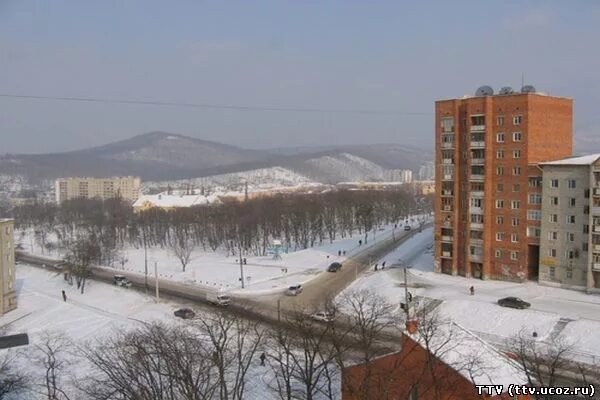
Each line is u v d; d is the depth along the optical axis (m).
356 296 83.56
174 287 111.69
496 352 39.25
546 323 72.25
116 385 49.12
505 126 94.38
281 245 152.25
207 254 160.12
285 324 74.06
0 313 96.62
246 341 64.50
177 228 178.00
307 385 42.31
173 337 55.81
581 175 86.06
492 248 97.44
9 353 68.25
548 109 94.38
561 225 88.88
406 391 37.53
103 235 168.00
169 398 45.62
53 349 67.31
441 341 38.56
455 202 101.25
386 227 194.88
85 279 121.12
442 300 84.94
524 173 92.62
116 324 81.94
